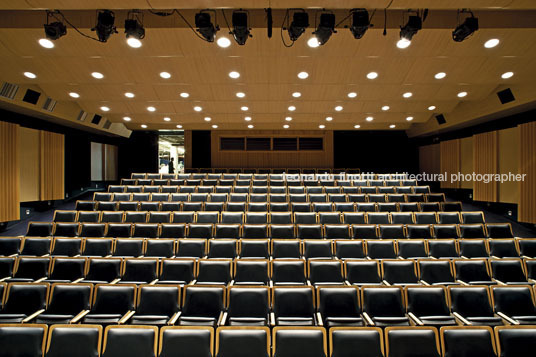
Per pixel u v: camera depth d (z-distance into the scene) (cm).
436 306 186
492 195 507
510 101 402
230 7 211
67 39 264
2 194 427
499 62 305
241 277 219
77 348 138
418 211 393
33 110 435
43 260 234
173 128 683
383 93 413
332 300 184
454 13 247
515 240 272
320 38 225
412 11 246
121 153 747
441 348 141
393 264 227
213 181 530
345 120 571
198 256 264
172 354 136
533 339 139
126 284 196
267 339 139
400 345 139
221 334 138
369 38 262
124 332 140
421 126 647
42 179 509
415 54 285
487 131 523
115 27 231
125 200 436
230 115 541
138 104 479
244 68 331
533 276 229
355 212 358
